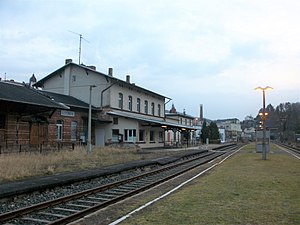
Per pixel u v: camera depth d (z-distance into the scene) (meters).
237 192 10.62
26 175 13.80
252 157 27.17
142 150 35.03
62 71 39.12
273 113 142.50
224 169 18.05
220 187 11.67
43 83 40.09
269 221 7.10
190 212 7.92
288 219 7.26
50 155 21.11
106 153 26.34
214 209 8.23
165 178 14.78
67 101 32.62
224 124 139.62
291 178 13.92
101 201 10.00
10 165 15.22
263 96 25.94
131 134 38.44
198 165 21.80
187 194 10.37
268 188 11.38
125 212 8.22
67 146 29.31
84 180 13.81
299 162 22.64
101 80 37.06
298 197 9.75
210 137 76.06
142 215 7.69
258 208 8.33
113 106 37.22
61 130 30.70
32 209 8.44
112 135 36.25
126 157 24.00
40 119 27.53
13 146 24.36
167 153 31.34
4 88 25.20
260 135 35.81
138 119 37.78
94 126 36.69
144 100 45.81
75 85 38.28
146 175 16.45
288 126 116.50
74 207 9.12
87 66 39.19
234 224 6.88
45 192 11.37
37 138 27.19
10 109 24.16
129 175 16.83
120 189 12.39
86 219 7.70
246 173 15.75
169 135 57.31
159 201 9.36
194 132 75.31
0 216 7.45
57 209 8.80
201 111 114.25
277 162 22.14
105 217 7.84
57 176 13.81
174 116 65.06
